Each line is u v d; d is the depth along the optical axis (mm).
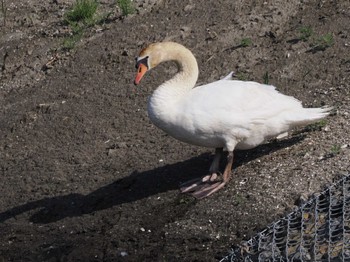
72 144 10984
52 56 13062
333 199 8539
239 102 9008
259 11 12797
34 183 10352
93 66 12547
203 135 9016
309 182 8914
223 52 12133
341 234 8141
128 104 11539
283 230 8383
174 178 9820
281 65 11570
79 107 11680
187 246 8633
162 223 9078
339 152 9258
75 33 13469
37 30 13805
